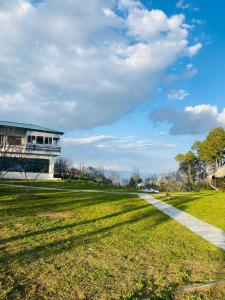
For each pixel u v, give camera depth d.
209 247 10.56
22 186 31.73
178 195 32.28
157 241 11.13
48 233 11.37
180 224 15.05
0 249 9.09
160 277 7.36
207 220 16.47
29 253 8.81
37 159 46.09
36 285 6.62
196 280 7.30
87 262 8.31
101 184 45.62
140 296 6.26
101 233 11.93
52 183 39.22
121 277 7.31
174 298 6.22
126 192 34.28
